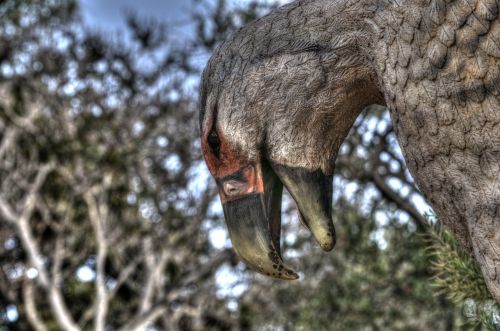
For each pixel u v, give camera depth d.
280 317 16.08
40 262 17.73
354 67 2.58
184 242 16.20
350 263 12.13
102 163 16.22
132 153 15.80
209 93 2.70
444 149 2.40
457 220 2.51
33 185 16.77
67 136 16.53
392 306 11.73
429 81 2.37
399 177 7.55
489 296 3.29
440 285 3.41
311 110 2.59
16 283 19.14
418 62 2.39
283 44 2.61
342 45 2.57
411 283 10.77
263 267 2.63
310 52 2.59
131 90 16.08
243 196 2.65
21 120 16.98
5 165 17.19
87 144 16.33
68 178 16.91
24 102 17.45
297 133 2.59
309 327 13.65
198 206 15.53
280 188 2.73
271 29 2.65
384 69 2.48
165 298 15.55
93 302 19.48
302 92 2.58
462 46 2.30
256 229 2.63
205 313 17.66
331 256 13.05
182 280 15.53
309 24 2.61
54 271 16.94
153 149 15.83
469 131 2.33
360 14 2.56
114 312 19.42
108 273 19.28
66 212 17.53
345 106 2.62
